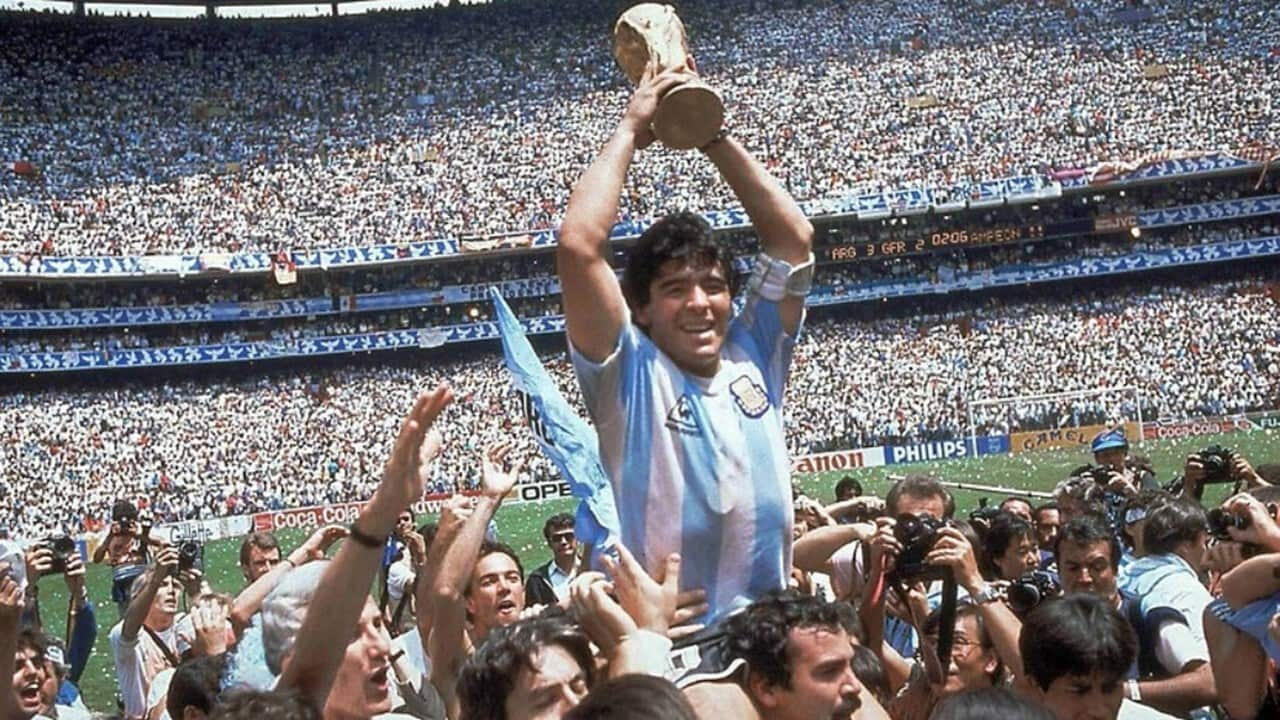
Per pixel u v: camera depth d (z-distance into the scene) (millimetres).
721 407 4656
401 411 67812
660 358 4645
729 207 69750
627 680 3479
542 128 76500
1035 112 72875
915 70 75938
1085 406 57844
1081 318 68438
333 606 4586
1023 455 55156
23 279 67562
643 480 4582
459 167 74312
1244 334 64438
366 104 78062
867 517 8984
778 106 75375
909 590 6406
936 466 52969
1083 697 5289
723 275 4707
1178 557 7527
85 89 76250
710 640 4582
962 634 6512
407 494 4598
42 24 77938
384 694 5172
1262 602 6023
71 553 10359
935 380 63875
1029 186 70438
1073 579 7445
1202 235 72812
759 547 4668
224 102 77562
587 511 5488
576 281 4488
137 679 9570
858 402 62062
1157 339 65188
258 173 74000
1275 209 72062
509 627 4738
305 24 81562
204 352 71875
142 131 74938
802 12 80625
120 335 72062
